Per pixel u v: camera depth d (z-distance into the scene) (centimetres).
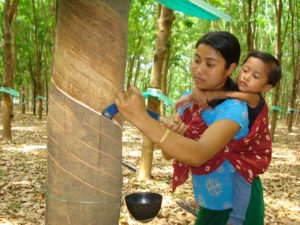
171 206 603
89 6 134
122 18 141
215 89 185
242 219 198
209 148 149
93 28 135
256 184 210
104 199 143
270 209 625
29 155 1010
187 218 557
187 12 175
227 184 200
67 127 138
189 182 779
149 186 717
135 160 1005
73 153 138
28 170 825
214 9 151
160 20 711
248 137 189
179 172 220
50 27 1825
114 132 143
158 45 706
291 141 1673
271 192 732
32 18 2292
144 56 3041
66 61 137
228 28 1998
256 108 191
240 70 214
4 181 720
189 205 247
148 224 525
